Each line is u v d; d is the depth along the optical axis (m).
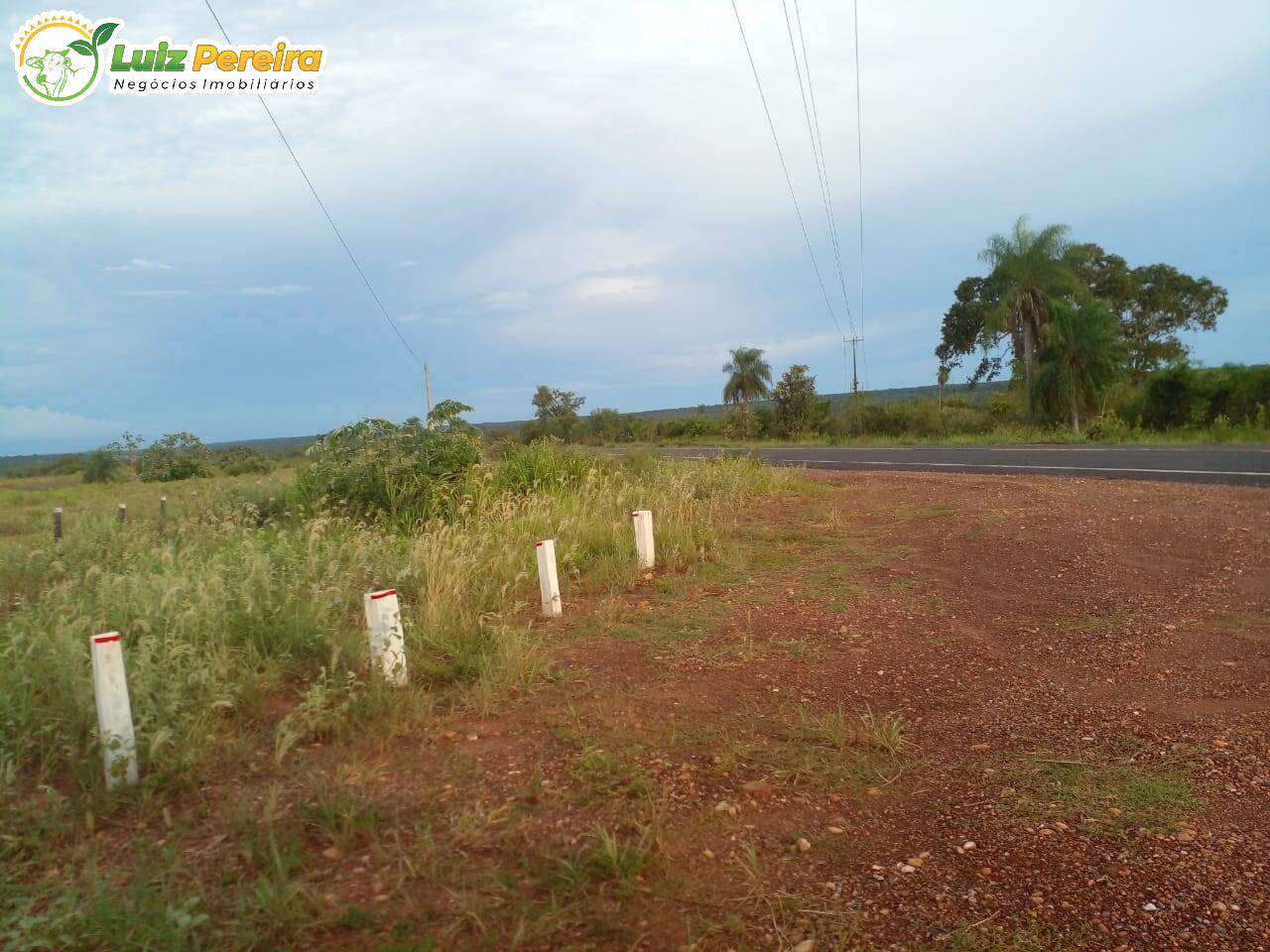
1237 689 5.71
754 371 57.44
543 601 7.92
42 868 3.74
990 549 10.35
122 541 11.38
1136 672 6.15
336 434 13.69
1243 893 3.38
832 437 44.91
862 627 7.47
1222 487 14.61
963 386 50.97
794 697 5.80
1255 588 8.12
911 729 5.25
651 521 9.99
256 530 11.85
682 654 6.73
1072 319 35.75
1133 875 3.54
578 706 5.61
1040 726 5.24
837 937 3.17
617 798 4.26
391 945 3.06
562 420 59.19
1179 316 48.00
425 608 7.24
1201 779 4.42
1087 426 34.09
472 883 3.48
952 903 3.38
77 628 5.96
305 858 3.71
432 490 12.92
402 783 4.45
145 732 4.79
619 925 3.21
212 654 5.63
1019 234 36.91
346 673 5.71
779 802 4.28
